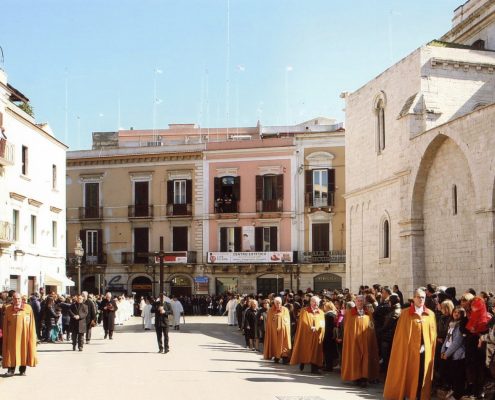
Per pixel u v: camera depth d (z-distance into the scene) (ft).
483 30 123.85
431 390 50.06
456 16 134.62
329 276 177.68
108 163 194.29
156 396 47.06
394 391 46.01
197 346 88.58
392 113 108.58
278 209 181.98
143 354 77.82
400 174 101.24
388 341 54.60
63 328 102.58
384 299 59.57
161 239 156.46
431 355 45.85
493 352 41.22
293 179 181.57
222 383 53.26
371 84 116.88
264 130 219.00
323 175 179.73
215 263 183.21
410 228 98.48
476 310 44.57
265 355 70.33
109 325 102.37
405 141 100.78
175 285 188.55
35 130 130.62
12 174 119.03
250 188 184.96
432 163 95.61
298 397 46.37
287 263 178.09
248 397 46.29
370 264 116.26
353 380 52.85
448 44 112.78
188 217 188.14
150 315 126.11
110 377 57.57
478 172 81.35
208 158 188.03
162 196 190.60
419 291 46.21
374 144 114.83
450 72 101.35
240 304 110.73
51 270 138.31
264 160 184.03
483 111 80.43
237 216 184.85
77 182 196.24
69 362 70.13
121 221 192.54
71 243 195.93
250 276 182.60
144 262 189.16
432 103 99.60
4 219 115.24
